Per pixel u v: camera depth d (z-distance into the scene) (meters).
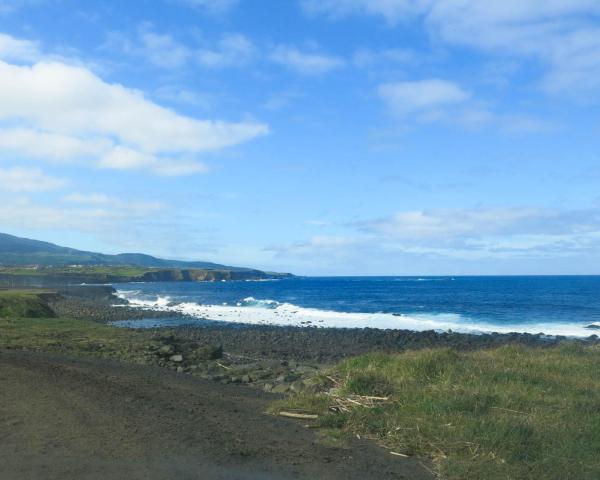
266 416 9.54
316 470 6.52
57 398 9.22
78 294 79.12
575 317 46.62
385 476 6.48
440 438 7.58
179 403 9.97
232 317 47.84
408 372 11.08
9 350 16.14
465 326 40.03
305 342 29.61
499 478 6.30
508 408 8.82
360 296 81.19
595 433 7.64
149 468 6.12
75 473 5.85
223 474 6.11
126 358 18.64
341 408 9.33
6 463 6.08
